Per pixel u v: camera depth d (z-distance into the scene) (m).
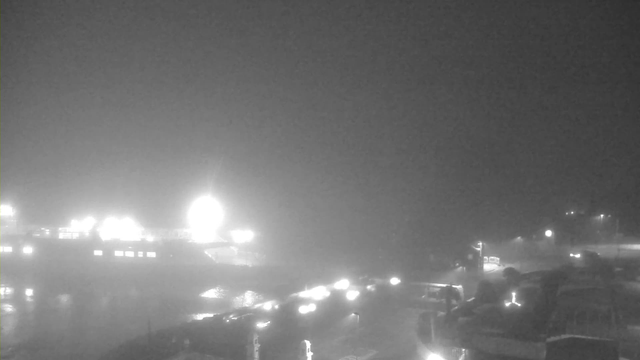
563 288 16.95
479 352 11.23
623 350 10.96
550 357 10.34
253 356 14.23
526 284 19.80
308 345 14.17
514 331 11.76
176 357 14.00
